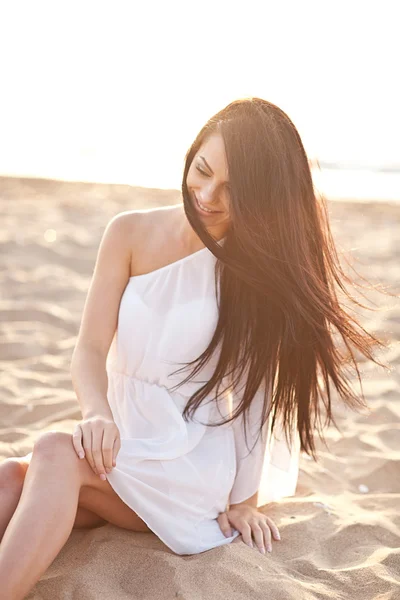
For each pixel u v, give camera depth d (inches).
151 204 447.5
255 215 82.0
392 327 217.2
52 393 150.5
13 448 121.6
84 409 84.6
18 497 78.0
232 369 91.7
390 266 303.3
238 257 86.7
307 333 91.4
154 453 85.8
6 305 213.5
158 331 89.8
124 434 91.6
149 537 88.7
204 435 92.4
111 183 520.7
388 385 169.9
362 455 130.4
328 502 109.3
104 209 412.5
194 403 90.7
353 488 118.6
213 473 89.4
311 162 88.1
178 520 86.2
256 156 81.0
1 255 275.1
